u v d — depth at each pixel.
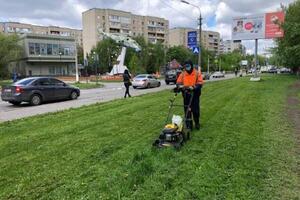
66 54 76.88
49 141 7.08
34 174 4.95
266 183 4.55
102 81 48.03
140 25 112.94
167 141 6.31
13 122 9.95
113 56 77.81
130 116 10.32
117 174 4.86
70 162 5.51
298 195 4.19
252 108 12.00
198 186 4.41
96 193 4.22
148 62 80.31
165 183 4.51
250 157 5.72
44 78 17.70
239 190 4.29
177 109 11.73
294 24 28.72
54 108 14.82
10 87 16.52
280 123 8.99
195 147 6.36
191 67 7.70
